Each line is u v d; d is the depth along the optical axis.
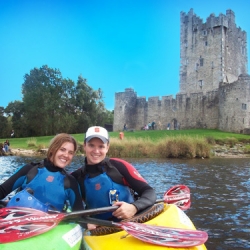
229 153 29.69
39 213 3.68
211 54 55.25
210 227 7.26
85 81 62.75
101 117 67.44
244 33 61.44
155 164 20.92
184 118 52.44
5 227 3.37
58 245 3.44
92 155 4.48
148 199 4.30
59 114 57.06
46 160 4.45
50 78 57.78
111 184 4.48
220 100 46.47
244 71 60.72
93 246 3.72
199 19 57.09
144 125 57.44
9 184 4.36
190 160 24.38
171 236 3.75
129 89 58.53
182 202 5.73
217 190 11.70
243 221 7.71
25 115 59.03
